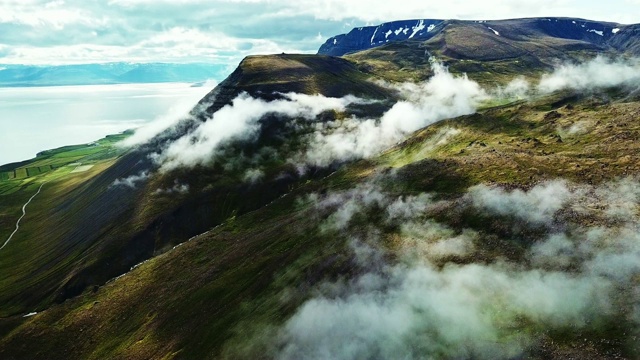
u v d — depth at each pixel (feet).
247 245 530.68
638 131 426.51
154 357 386.11
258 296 394.93
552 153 431.02
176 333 410.31
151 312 470.39
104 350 440.86
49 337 497.46
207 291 451.12
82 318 517.55
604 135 454.40
